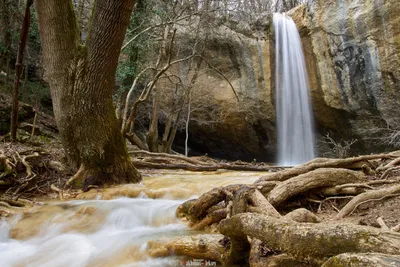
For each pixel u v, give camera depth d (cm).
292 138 1761
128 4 549
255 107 1800
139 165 852
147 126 1992
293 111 1744
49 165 639
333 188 409
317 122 1752
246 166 911
